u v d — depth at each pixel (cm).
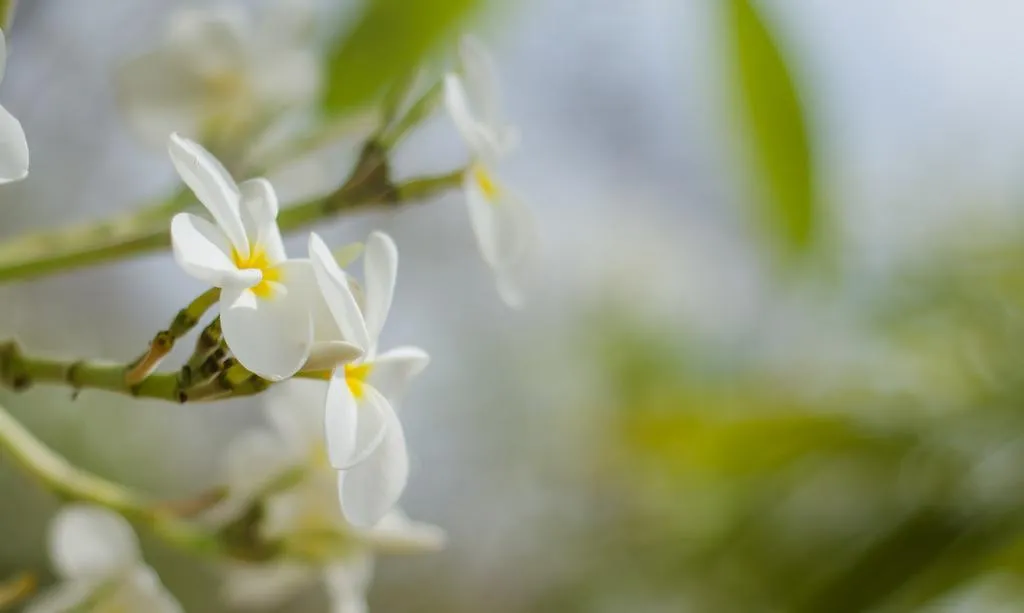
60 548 89
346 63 100
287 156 98
